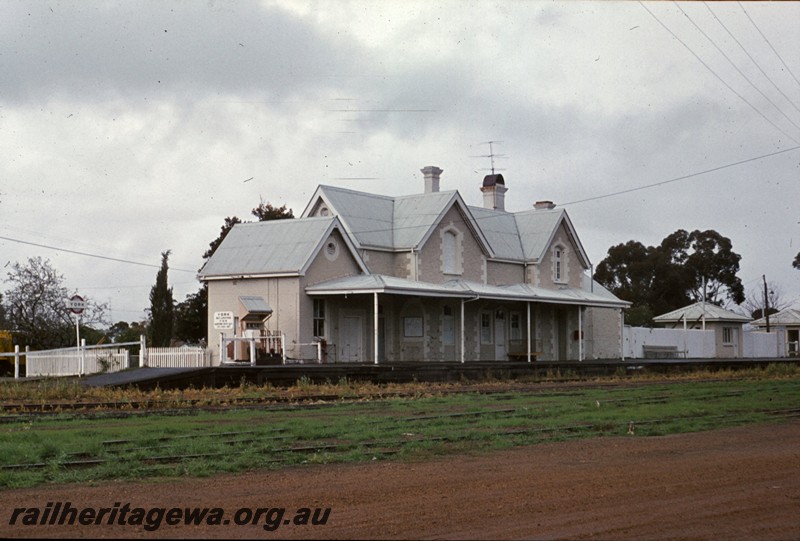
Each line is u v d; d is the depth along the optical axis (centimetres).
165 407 2381
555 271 5028
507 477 1318
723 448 1669
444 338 4328
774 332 7375
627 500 1145
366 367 3394
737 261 8944
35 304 5159
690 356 6122
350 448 1611
